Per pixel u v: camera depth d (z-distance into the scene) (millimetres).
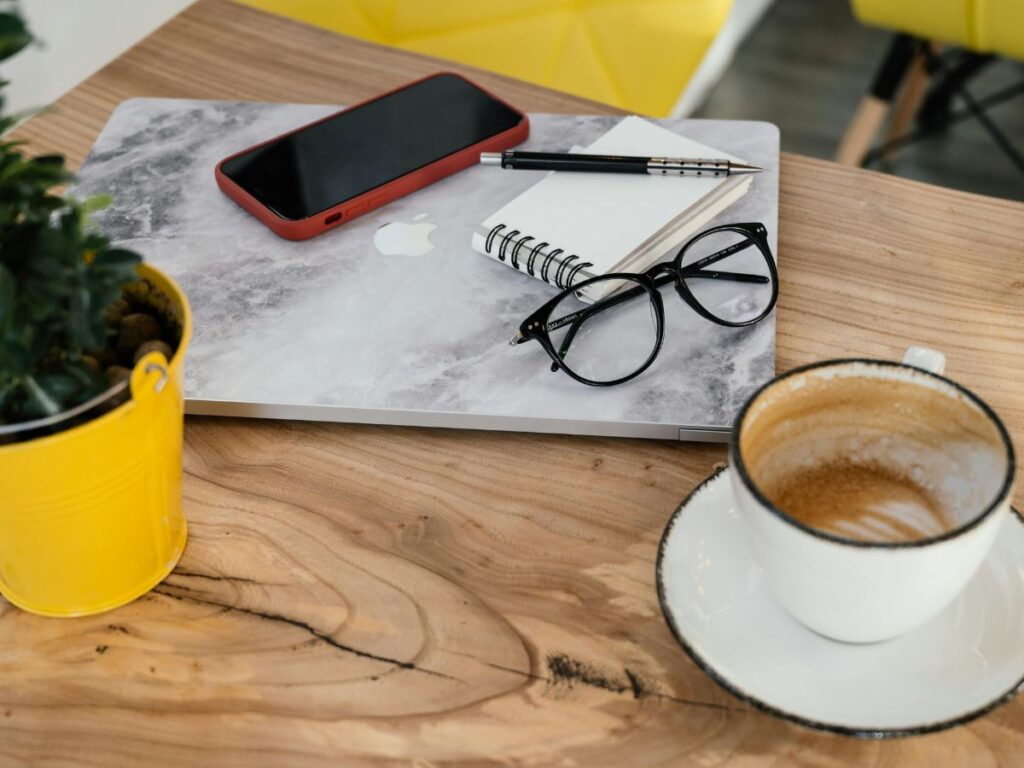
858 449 543
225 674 560
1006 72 2449
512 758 521
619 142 840
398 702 545
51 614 585
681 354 700
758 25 2551
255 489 652
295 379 691
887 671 520
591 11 1246
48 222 490
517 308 740
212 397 680
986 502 500
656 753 521
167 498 578
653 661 558
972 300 752
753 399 509
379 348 712
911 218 825
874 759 511
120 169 882
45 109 483
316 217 792
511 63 1312
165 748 530
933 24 1596
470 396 678
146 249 799
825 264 783
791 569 484
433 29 1326
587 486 646
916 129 2250
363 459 667
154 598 596
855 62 2436
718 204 801
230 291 759
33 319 473
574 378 682
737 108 2295
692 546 573
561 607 584
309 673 559
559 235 757
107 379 521
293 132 882
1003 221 819
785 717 490
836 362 520
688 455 663
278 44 1057
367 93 991
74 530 535
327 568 608
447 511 636
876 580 465
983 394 682
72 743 533
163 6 1766
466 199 833
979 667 515
